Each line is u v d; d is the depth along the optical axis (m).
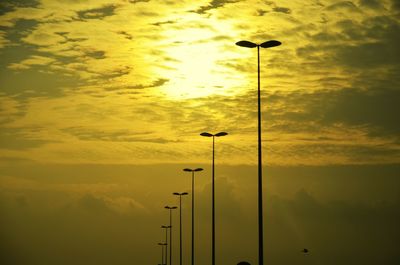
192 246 115.50
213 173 97.69
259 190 65.69
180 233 143.00
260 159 66.56
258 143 67.12
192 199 117.75
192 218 116.75
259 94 68.50
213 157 98.56
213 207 95.81
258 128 67.38
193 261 115.25
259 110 68.06
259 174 66.19
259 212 65.25
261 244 64.38
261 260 64.00
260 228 64.81
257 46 70.00
